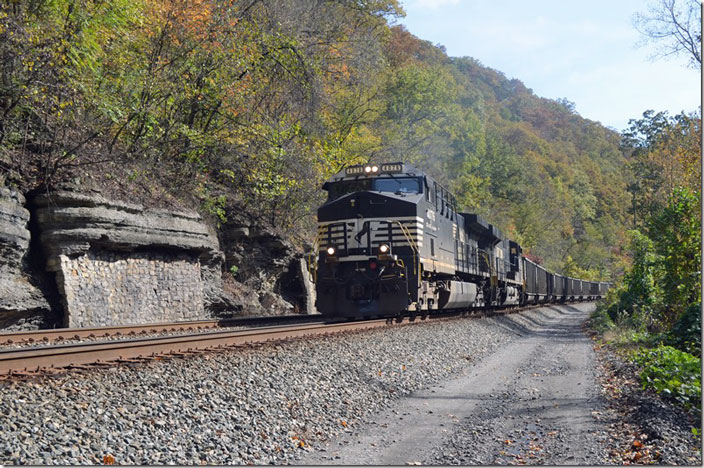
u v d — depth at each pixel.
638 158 59.69
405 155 41.00
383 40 40.78
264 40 23.00
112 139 19.28
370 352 12.55
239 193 24.28
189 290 19.30
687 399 8.85
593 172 125.19
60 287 15.01
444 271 20.34
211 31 20.14
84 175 16.62
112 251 16.66
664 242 19.72
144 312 17.31
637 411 8.48
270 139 22.02
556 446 7.35
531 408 9.44
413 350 14.05
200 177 22.50
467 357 15.07
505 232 61.97
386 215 17.19
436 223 19.50
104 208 16.22
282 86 26.00
